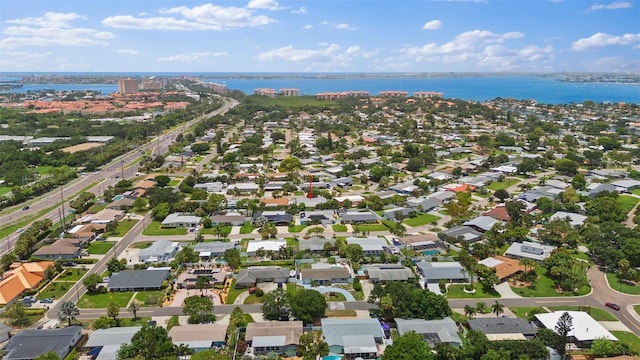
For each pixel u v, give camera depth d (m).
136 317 147.38
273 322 138.62
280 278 171.12
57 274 178.88
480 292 164.75
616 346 126.25
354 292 164.00
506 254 195.88
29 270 172.88
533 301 158.62
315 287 167.75
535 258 189.50
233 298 159.88
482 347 120.88
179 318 147.12
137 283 165.88
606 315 149.38
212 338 131.12
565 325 127.69
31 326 143.00
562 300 159.38
